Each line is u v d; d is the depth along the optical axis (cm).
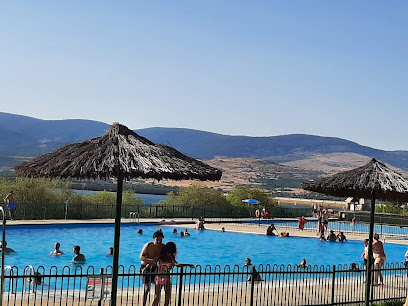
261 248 3322
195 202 5744
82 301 1362
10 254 2641
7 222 3544
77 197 4684
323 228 3825
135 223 4094
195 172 1063
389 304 1605
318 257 3066
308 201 10075
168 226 4166
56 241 3148
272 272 1434
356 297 1633
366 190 1377
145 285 1296
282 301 1506
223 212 5159
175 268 2338
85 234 3522
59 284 1764
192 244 3381
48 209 3994
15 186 4306
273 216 5488
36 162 1060
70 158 1033
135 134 1109
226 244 3425
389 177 1398
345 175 1437
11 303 1299
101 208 4341
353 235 4059
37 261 2486
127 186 13375
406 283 1944
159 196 12319
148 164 1023
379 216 5281
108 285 1280
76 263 2417
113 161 1005
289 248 3359
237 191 6400
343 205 9588
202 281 1936
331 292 1593
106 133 1089
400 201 1488
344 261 2941
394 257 3175
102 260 2608
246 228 4231
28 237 3253
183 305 1323
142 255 1321
